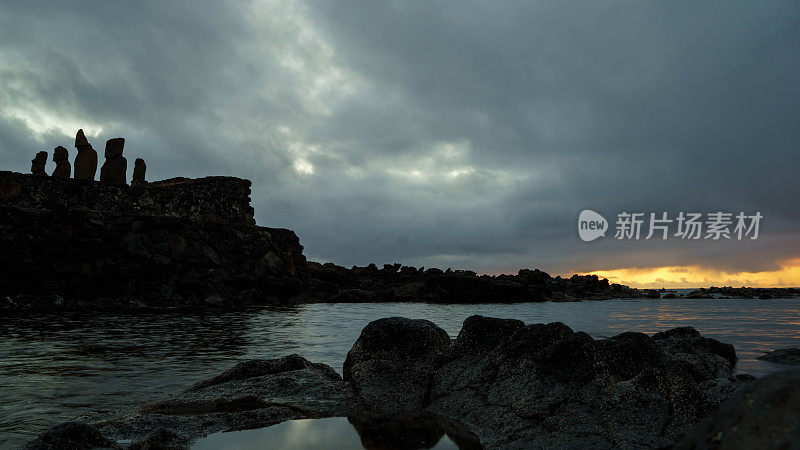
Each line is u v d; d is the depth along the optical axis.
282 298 36.41
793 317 22.05
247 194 39.78
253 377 6.61
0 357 9.02
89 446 3.81
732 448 1.31
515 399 4.74
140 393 6.35
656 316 23.28
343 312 25.98
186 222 31.56
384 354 6.48
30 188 27.84
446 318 22.39
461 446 4.09
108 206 30.62
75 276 26.39
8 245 24.95
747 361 8.78
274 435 4.37
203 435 4.35
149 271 28.83
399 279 54.69
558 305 38.00
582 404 4.37
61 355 9.32
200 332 14.17
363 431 4.50
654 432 3.88
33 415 5.26
